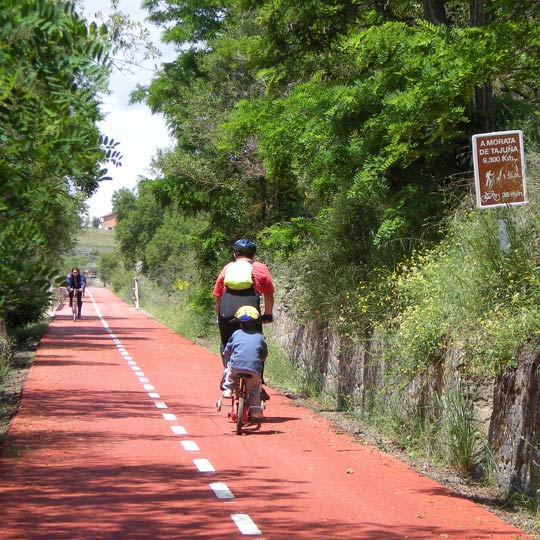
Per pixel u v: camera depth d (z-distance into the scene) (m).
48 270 5.71
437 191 14.00
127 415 13.35
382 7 16.39
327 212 17.08
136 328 40.50
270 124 16.95
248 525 6.88
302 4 16.36
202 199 30.19
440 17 14.66
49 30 4.68
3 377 18.95
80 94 5.10
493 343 8.99
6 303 5.71
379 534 6.71
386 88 13.68
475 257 10.60
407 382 11.28
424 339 10.67
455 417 9.79
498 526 7.12
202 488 8.27
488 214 11.02
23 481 8.49
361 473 9.22
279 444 10.94
